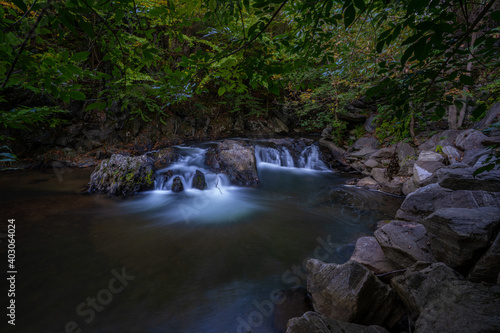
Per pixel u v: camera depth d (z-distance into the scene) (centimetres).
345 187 875
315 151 1239
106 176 754
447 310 225
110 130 1166
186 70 170
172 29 171
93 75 144
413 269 297
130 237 501
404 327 277
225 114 1720
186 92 197
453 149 682
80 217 583
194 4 156
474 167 478
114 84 168
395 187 770
